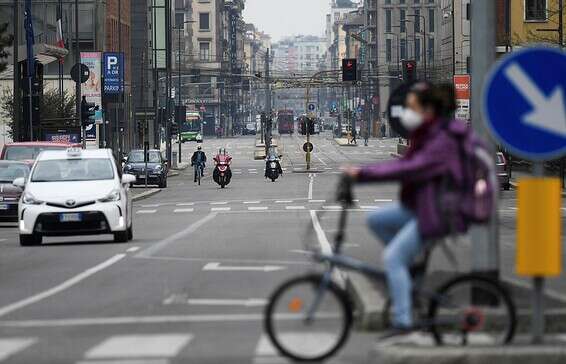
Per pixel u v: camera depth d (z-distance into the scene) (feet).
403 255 77.82
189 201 433.89
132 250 199.52
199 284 139.23
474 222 77.51
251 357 84.38
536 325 79.71
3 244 227.20
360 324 97.76
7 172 310.04
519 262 77.77
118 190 219.61
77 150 227.81
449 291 80.64
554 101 78.95
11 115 604.90
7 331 100.73
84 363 82.64
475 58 106.22
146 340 93.25
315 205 386.52
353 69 520.42
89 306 118.73
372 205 381.81
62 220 214.90
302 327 80.59
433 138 77.71
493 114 79.15
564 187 431.84
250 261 173.58
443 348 77.10
